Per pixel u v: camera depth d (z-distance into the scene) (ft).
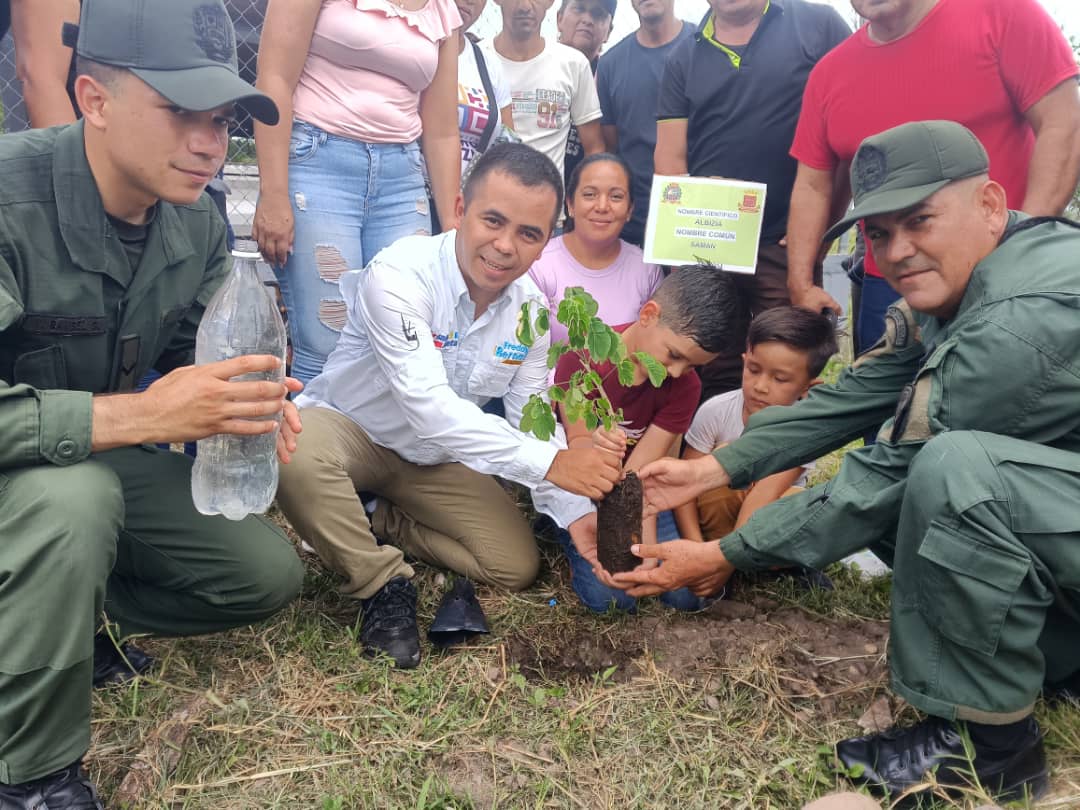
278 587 6.87
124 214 6.06
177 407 5.24
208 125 5.63
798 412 7.61
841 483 6.47
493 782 6.08
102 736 6.33
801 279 10.56
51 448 5.15
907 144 6.05
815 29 10.87
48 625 5.04
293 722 6.56
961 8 8.94
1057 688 6.66
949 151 5.96
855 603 8.55
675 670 7.36
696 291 8.32
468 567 8.86
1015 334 5.58
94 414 5.23
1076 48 12.05
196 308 7.22
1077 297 5.50
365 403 8.42
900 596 5.87
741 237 10.41
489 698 7.01
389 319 7.53
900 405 6.28
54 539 5.03
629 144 12.88
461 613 7.84
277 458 6.68
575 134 13.48
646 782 6.09
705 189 10.36
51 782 5.30
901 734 6.05
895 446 6.30
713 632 7.86
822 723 6.68
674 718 6.72
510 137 11.99
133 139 5.51
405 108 10.23
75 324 5.96
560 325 10.04
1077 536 5.28
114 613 7.07
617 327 10.28
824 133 10.18
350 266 10.27
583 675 7.37
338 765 6.14
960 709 5.58
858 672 7.28
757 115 10.99
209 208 7.17
